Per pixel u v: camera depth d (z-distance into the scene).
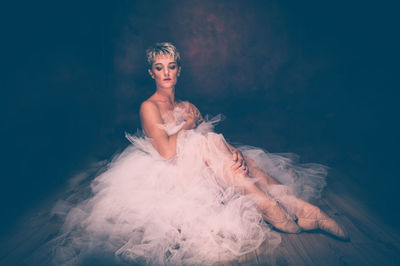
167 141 1.94
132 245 1.69
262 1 5.28
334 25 5.29
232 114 5.23
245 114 5.20
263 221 1.87
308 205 1.81
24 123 3.41
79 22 4.35
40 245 1.80
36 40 3.69
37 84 3.65
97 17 4.71
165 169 2.01
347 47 5.30
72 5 4.22
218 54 5.50
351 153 3.40
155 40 5.19
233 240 1.74
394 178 2.73
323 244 1.73
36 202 2.37
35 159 3.10
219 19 5.33
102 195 2.12
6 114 3.21
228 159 1.88
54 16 3.94
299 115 4.91
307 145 3.74
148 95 5.01
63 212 2.16
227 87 5.65
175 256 1.61
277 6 5.29
